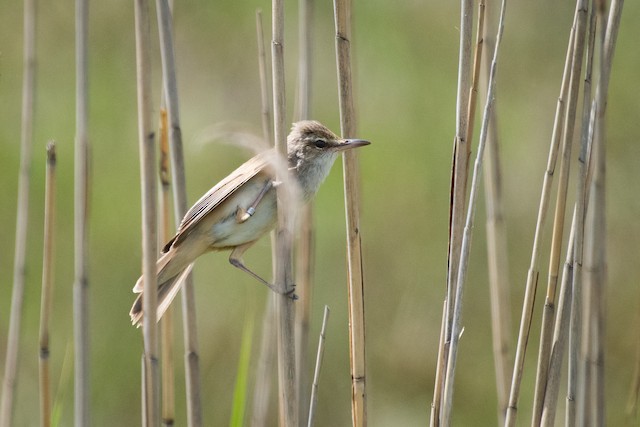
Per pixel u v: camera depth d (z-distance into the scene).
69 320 13.38
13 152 13.43
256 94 14.62
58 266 13.45
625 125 14.29
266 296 13.95
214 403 13.82
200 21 14.80
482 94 8.06
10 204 13.27
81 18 6.87
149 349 6.75
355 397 6.71
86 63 6.89
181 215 7.23
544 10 14.66
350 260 6.65
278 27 6.31
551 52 14.60
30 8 8.23
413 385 14.13
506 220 14.30
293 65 14.51
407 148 13.66
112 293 13.30
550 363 6.74
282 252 6.45
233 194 7.76
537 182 14.17
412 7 13.99
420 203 13.92
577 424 7.55
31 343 13.16
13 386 8.22
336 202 13.35
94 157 13.54
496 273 8.24
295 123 8.50
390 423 13.83
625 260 14.36
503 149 14.18
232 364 13.91
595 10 6.55
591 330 7.36
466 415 14.20
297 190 8.27
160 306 7.42
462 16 6.52
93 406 13.05
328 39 14.39
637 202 14.29
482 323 14.31
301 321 8.66
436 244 14.04
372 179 13.64
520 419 12.98
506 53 14.60
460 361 14.34
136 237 13.47
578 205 6.60
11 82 14.16
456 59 13.92
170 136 7.18
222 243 7.83
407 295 14.16
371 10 13.85
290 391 6.47
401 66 13.84
